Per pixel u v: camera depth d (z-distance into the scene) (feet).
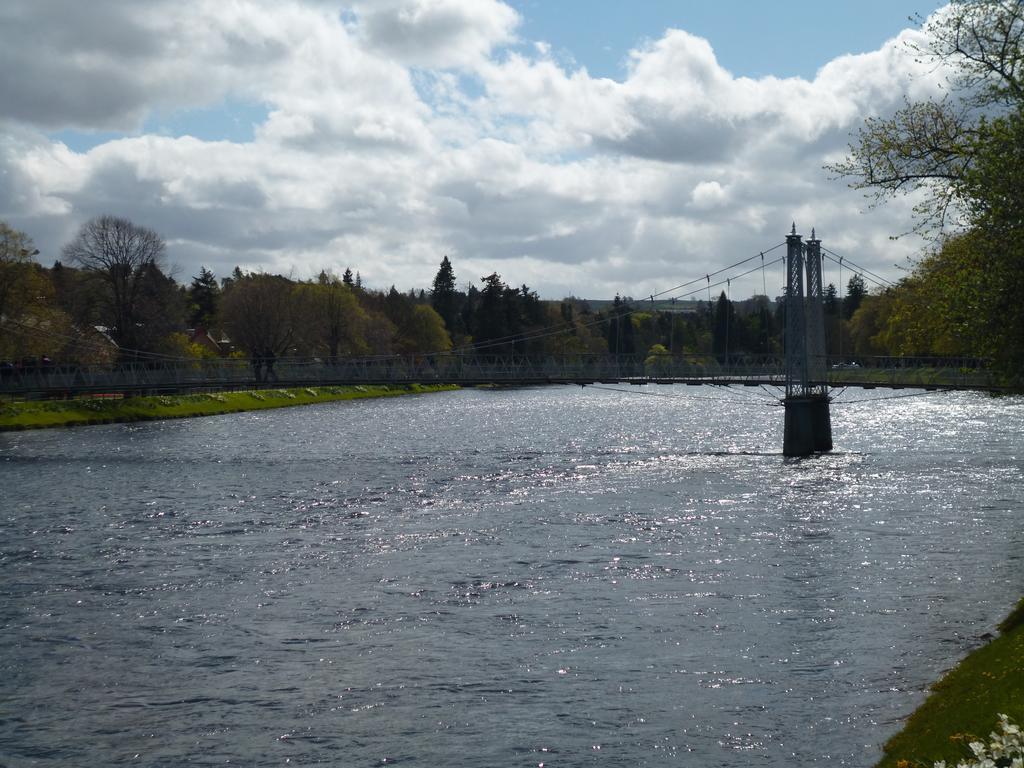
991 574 121.39
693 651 95.96
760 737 77.30
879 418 382.63
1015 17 93.50
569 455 263.49
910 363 303.07
